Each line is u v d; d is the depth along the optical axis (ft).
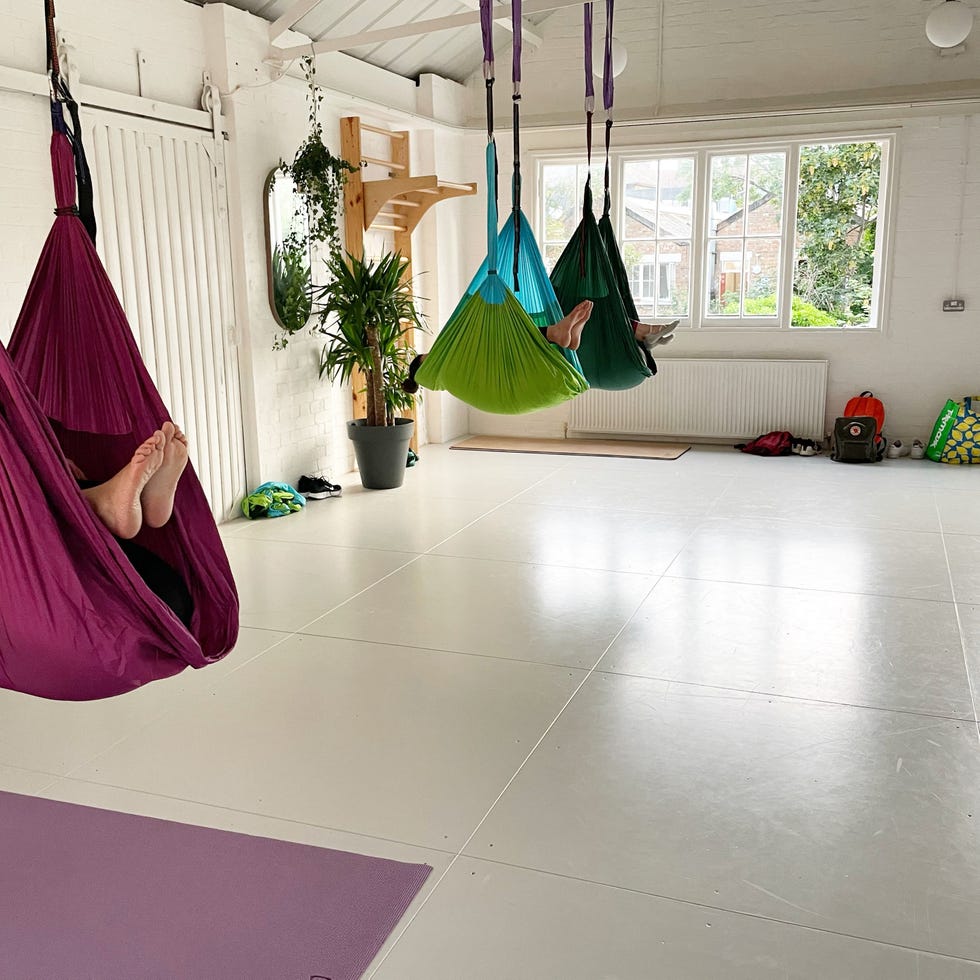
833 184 30.99
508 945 6.62
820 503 19.21
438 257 25.55
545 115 25.59
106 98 14.87
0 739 9.64
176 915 6.93
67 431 7.86
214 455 18.02
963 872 7.36
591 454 24.94
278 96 18.89
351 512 18.99
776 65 23.59
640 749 9.36
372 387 20.66
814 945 6.58
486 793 8.58
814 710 10.13
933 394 23.99
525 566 15.29
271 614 13.21
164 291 16.46
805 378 24.68
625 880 7.32
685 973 6.33
